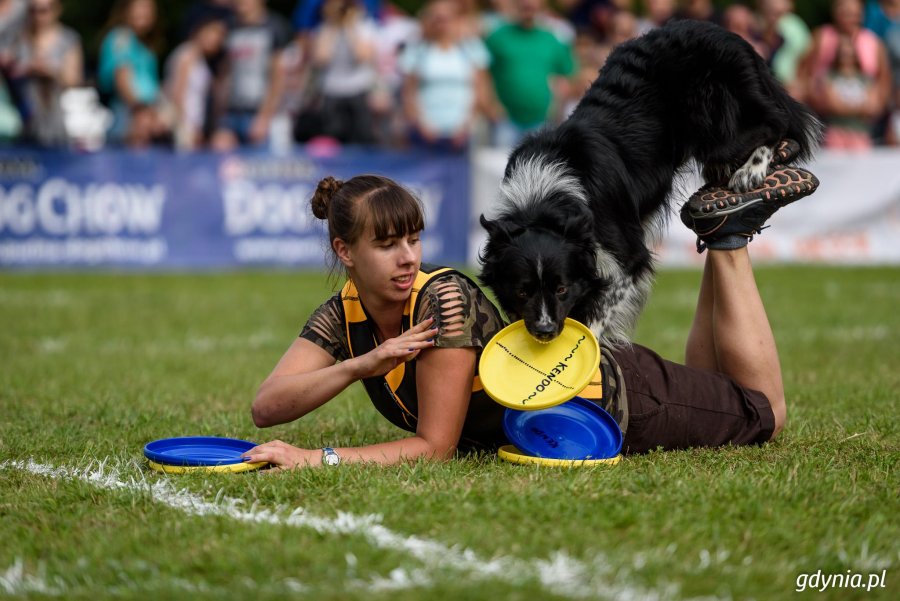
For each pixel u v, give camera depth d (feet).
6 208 47.96
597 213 19.51
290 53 58.95
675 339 31.37
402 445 15.17
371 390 16.17
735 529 12.21
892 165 52.49
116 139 54.24
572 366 15.62
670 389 16.34
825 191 52.60
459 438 16.34
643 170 20.39
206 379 24.85
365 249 14.78
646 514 12.55
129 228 49.42
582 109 20.83
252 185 50.67
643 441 16.21
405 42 56.49
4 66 50.75
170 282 46.44
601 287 19.51
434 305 15.05
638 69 20.93
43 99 51.06
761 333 16.97
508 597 10.30
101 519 13.09
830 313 36.50
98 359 28.19
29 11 50.08
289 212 51.34
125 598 10.64
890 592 10.79
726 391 16.83
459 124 51.96
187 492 14.06
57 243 48.80
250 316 36.86
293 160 51.01
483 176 51.57
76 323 35.12
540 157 19.83
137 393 22.81
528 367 15.55
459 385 15.14
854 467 15.02
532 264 18.48
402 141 56.39
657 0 52.54
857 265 52.60
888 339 30.71
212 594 10.61
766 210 17.65
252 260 51.11
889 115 56.49
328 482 14.06
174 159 49.44
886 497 13.52
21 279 46.78
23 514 13.37
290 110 56.18
